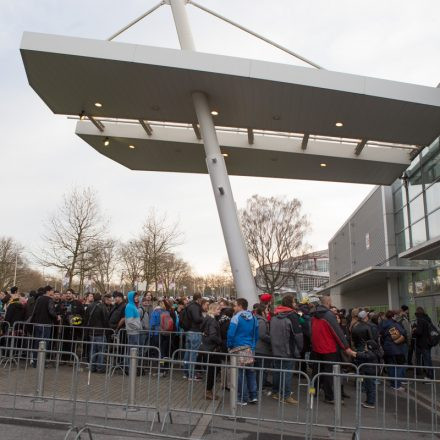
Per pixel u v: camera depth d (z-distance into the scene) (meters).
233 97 15.31
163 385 8.73
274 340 8.56
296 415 7.53
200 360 9.16
